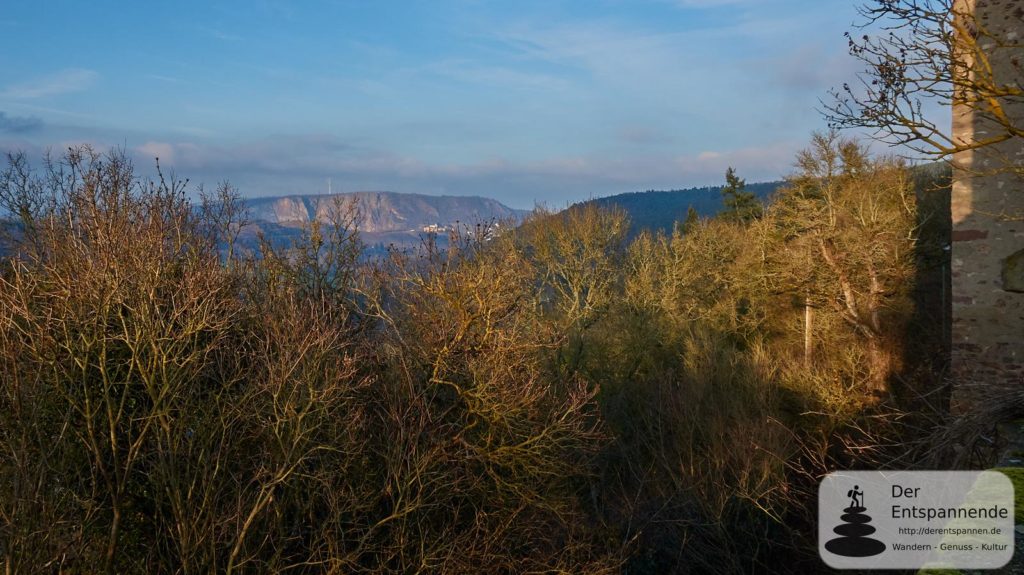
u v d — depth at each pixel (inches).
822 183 962.1
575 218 1140.5
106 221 389.4
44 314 371.9
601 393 899.4
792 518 611.2
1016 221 387.5
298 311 450.9
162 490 387.2
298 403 398.0
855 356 843.4
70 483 367.9
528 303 642.2
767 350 969.5
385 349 510.0
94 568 349.4
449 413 502.6
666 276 1213.7
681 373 971.3
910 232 896.9
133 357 367.2
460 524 493.4
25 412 339.9
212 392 405.4
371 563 458.3
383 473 470.0
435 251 510.0
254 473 410.9
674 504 644.7
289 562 431.5
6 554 296.2
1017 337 387.2
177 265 430.6
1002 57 391.5
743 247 1190.3
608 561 530.0
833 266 938.1
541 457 490.9
